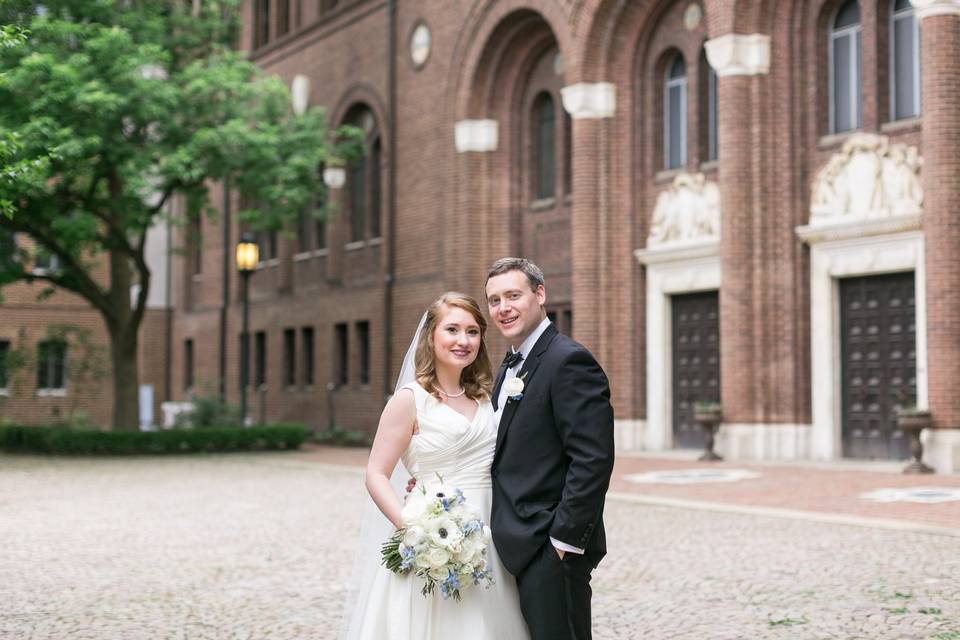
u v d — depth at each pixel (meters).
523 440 4.04
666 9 21.05
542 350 4.12
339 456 23.06
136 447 23.86
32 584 8.38
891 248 17.20
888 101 17.61
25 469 19.88
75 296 35.91
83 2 22.89
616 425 21.48
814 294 18.36
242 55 24.77
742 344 18.53
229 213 33.91
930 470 15.32
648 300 21.28
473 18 24.14
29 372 31.31
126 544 10.40
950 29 15.67
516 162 24.45
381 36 27.22
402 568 3.95
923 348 16.70
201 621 7.02
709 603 7.28
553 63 23.72
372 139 28.16
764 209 18.72
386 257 26.70
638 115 21.48
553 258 23.53
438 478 4.05
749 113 18.83
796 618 6.73
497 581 4.05
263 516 12.51
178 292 37.03
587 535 3.89
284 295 31.56
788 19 18.73
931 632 6.22
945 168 15.64
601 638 6.40
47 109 20.42
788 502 12.51
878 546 9.29
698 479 15.37
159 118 22.77
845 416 18.09
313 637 6.55
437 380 4.22
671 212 20.83
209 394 28.98
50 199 22.64
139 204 23.31
